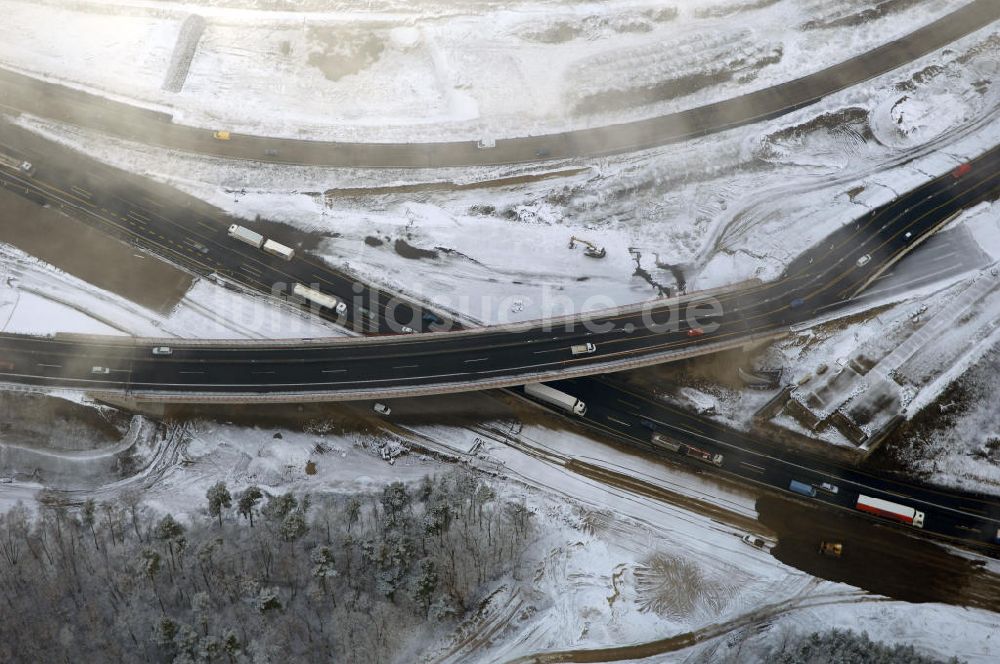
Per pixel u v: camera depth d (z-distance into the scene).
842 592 168.25
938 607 166.75
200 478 177.75
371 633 158.50
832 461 181.25
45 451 177.88
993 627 164.50
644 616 164.25
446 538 168.25
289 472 179.00
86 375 180.00
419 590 158.50
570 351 182.12
